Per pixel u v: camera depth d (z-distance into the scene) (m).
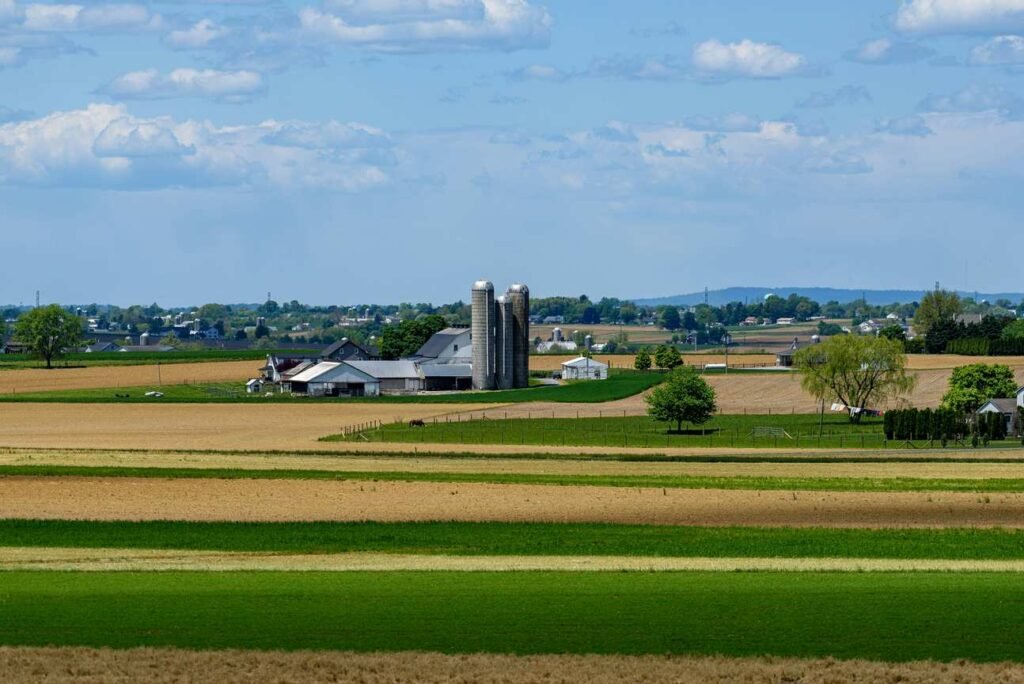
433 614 82.31
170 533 116.94
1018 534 117.19
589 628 79.56
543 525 121.81
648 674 72.06
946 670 72.75
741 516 128.25
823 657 74.75
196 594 87.38
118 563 101.75
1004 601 85.44
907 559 104.69
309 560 103.62
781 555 106.69
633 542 112.69
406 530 118.56
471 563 101.75
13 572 96.50
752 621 81.00
